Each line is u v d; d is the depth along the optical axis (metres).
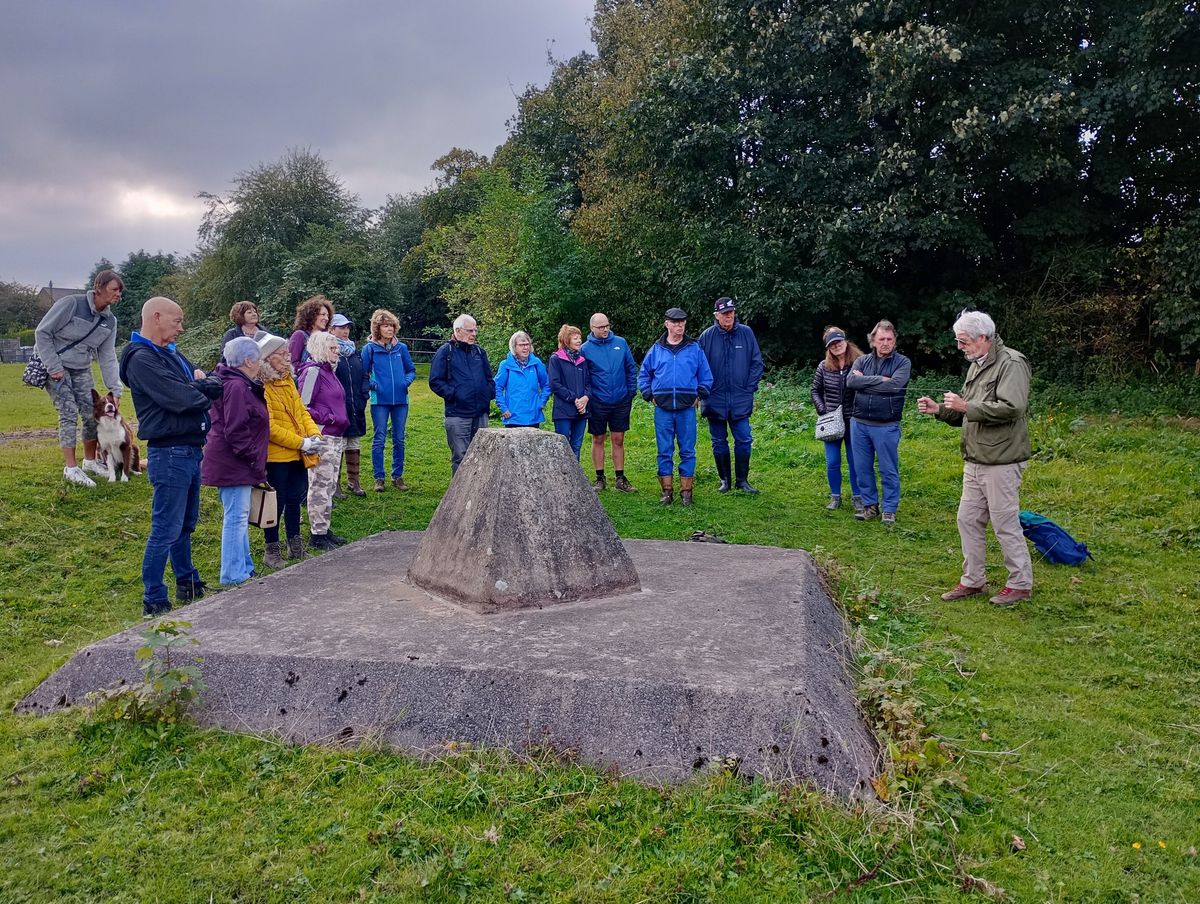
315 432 6.02
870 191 14.71
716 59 15.95
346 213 37.31
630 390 8.71
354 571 4.88
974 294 15.60
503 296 25.20
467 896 2.49
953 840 2.78
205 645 3.61
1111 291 14.51
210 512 7.12
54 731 3.35
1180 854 2.80
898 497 7.52
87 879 2.54
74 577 5.60
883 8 14.00
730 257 16.81
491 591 4.04
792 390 14.35
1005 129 12.92
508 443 4.36
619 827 2.78
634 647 3.57
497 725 3.20
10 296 64.62
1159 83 12.38
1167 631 4.88
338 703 3.34
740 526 7.34
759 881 2.55
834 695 3.38
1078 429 10.42
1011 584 5.32
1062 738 3.58
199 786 3.00
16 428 11.96
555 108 30.00
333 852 2.66
